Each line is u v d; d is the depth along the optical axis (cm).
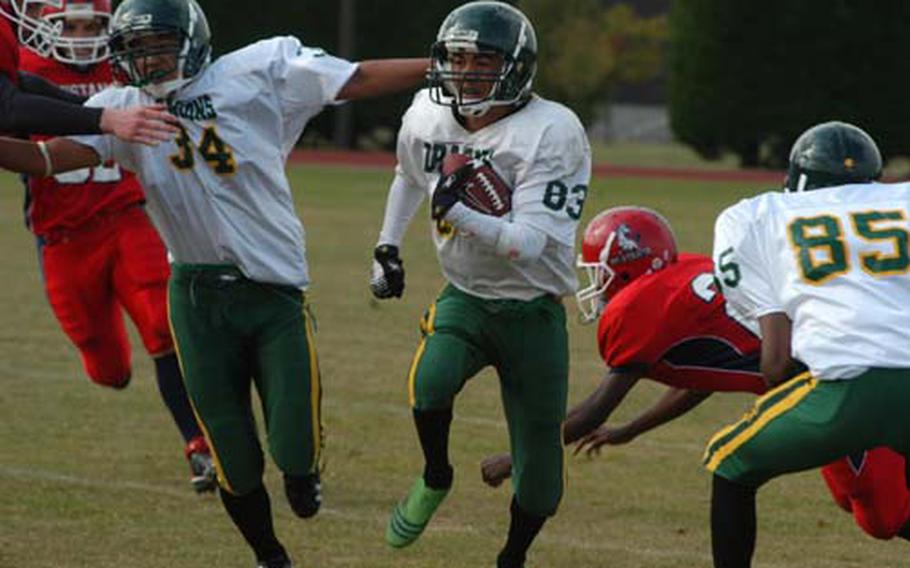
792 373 1670
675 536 2073
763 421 1594
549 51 12850
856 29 9162
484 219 1695
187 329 1753
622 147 12775
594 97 13112
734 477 1625
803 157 1680
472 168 1711
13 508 2130
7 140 1698
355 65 1764
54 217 2362
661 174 8775
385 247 1905
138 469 2366
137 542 1991
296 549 1981
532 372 1783
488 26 1717
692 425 2736
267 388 1747
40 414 2712
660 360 1820
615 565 1938
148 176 1722
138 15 1684
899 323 1548
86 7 2283
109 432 2597
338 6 10069
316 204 6556
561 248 1770
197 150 1714
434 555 1967
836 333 1552
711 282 1803
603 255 1834
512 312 1773
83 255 2373
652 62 13362
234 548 1978
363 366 3178
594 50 12750
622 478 2373
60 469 2347
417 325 3662
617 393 1816
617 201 6788
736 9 9356
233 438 1756
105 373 2494
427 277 4416
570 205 1759
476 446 2533
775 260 1603
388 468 2398
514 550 1834
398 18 10106
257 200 1736
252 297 1739
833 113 9312
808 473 2422
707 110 9575
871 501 1775
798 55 9319
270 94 1741
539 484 1802
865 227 1594
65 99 1833
